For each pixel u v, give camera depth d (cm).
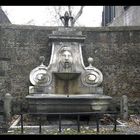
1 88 1469
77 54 1359
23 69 1492
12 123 1188
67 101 1175
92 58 1450
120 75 1519
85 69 1348
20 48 1501
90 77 1336
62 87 1336
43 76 1305
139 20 1795
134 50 1532
